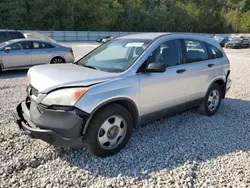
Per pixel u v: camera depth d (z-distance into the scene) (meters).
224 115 4.91
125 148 3.40
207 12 62.25
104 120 3.02
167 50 3.84
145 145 3.51
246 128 4.26
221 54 5.00
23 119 3.18
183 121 4.49
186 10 60.19
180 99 4.04
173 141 3.67
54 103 2.78
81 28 44.56
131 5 52.47
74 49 20.66
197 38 4.48
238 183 2.68
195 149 3.44
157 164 3.04
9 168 2.85
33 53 9.33
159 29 54.97
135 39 3.93
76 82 2.88
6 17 38.00
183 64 4.05
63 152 3.24
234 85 7.77
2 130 3.84
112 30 48.97
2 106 5.07
